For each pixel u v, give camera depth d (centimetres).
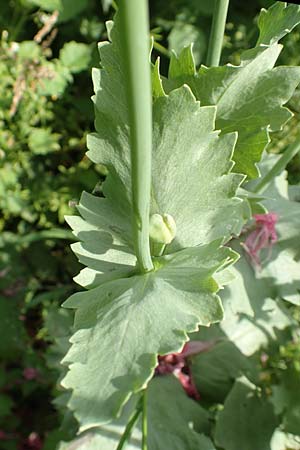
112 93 32
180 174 32
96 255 33
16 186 97
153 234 32
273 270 50
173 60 34
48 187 99
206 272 30
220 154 32
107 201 34
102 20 106
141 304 30
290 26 34
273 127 34
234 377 55
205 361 55
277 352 56
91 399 28
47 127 102
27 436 89
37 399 91
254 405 56
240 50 94
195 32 97
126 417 49
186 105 32
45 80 94
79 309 32
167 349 29
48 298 88
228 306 48
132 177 26
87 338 30
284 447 56
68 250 100
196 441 50
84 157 103
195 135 32
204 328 54
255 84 34
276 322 54
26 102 95
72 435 52
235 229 32
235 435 55
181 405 51
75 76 103
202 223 33
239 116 35
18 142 97
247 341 55
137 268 33
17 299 93
